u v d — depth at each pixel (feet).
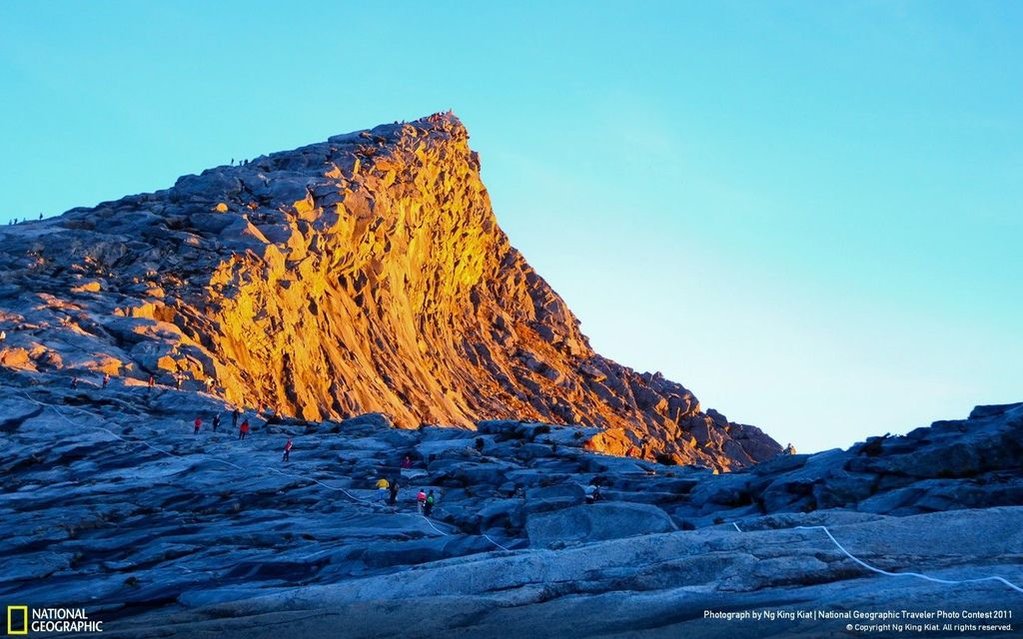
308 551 91.56
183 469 145.69
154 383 222.28
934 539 65.82
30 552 101.65
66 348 222.69
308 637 59.41
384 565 83.30
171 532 106.11
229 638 60.75
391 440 164.76
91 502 125.70
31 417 179.52
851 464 91.91
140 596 81.97
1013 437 87.10
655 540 68.90
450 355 432.25
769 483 97.60
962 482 83.15
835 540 66.64
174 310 261.85
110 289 267.80
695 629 54.65
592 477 122.11
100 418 181.16
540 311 533.14
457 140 459.73
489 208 497.87
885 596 56.13
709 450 493.36
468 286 492.95
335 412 298.97
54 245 284.20
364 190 361.10
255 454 155.22
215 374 238.48
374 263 369.09
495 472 129.29
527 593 63.98
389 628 59.88
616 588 63.41
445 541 85.05
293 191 343.05
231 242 303.48
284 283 304.30
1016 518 66.59
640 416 489.67
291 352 292.61
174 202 345.10
